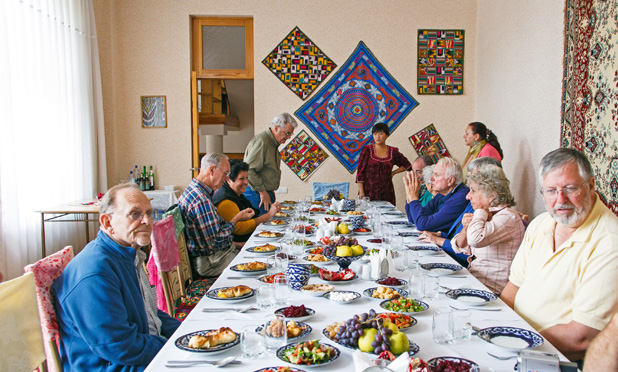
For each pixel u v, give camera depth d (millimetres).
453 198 3189
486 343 1382
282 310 1670
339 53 6176
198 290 2896
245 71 6285
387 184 5574
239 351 1375
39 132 4441
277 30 6137
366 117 6230
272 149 4781
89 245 1699
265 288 1712
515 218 2322
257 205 4781
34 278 1504
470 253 2641
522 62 4918
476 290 1879
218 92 8102
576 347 1552
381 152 5566
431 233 3133
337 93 6207
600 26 3514
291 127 4770
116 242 1732
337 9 6141
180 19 6051
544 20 4449
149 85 6082
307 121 6219
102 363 1574
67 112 4906
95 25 5469
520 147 4992
